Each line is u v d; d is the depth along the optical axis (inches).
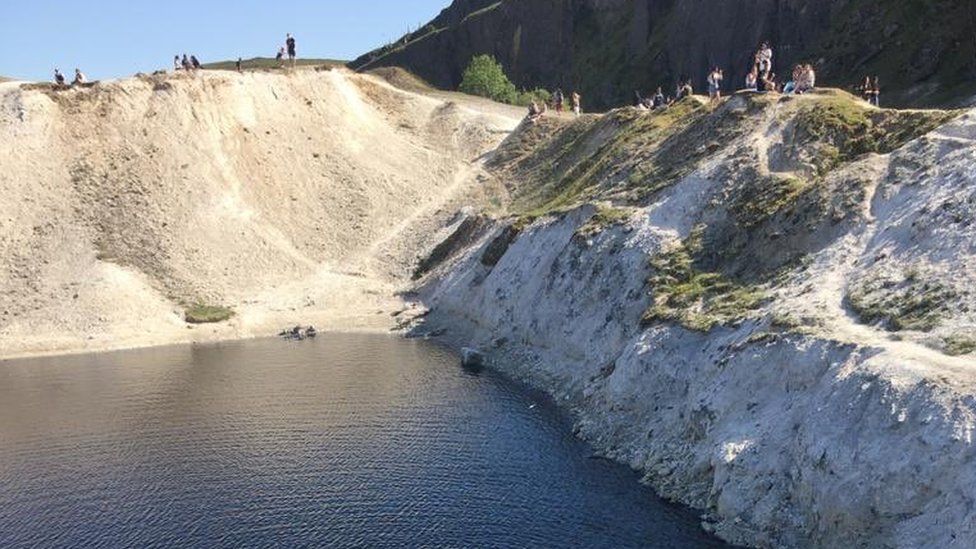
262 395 1818.4
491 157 3521.2
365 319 2655.0
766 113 1913.1
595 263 1886.1
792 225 1491.1
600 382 1625.2
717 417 1226.0
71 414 1726.1
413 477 1309.1
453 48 6702.8
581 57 5885.8
